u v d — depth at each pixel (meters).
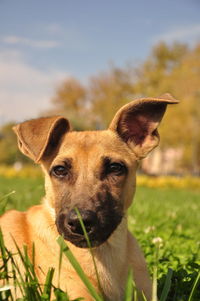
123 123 0.68
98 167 0.62
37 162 0.63
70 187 0.61
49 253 0.60
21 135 0.62
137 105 0.67
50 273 0.53
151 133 0.68
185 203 2.02
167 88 6.43
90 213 0.57
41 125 0.63
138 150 0.68
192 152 6.77
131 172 0.65
